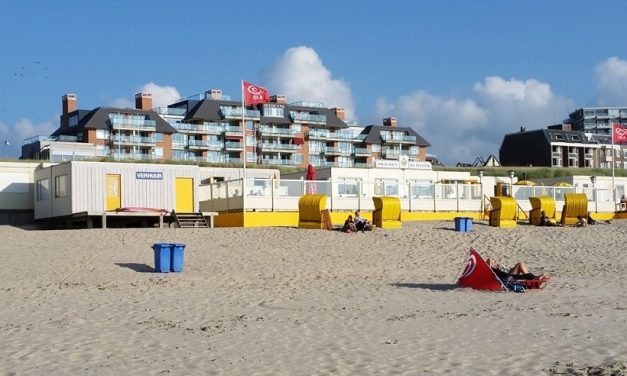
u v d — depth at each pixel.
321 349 11.02
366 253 27.55
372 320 13.77
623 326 12.46
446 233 33.38
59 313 14.89
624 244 31.11
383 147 136.75
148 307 15.75
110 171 39.12
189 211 40.62
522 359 9.98
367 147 134.88
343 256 26.75
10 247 27.39
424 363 9.89
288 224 37.62
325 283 20.25
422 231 33.84
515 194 45.53
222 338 12.08
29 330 12.91
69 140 115.50
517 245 30.52
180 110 125.12
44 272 22.14
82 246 27.64
